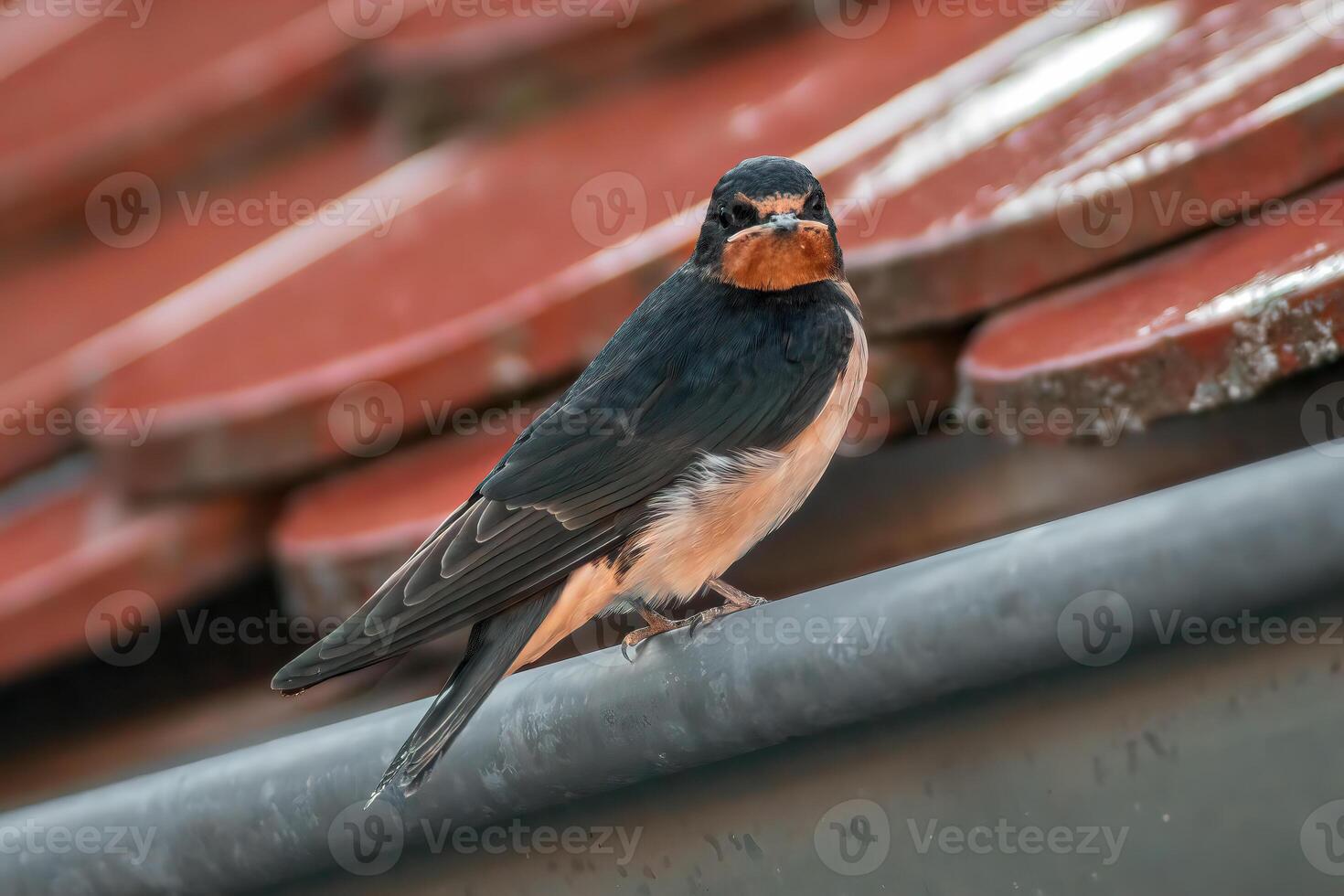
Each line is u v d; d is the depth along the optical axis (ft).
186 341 33.17
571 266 30.76
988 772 15.93
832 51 36.78
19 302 43.65
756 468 23.72
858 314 25.52
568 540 22.43
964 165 27.43
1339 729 14.15
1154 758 15.02
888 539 28.86
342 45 43.86
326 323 31.81
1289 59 24.56
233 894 19.98
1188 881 15.05
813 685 16.29
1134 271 23.67
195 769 19.77
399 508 27.63
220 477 30.19
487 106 39.65
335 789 18.56
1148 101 26.32
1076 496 27.22
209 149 44.62
